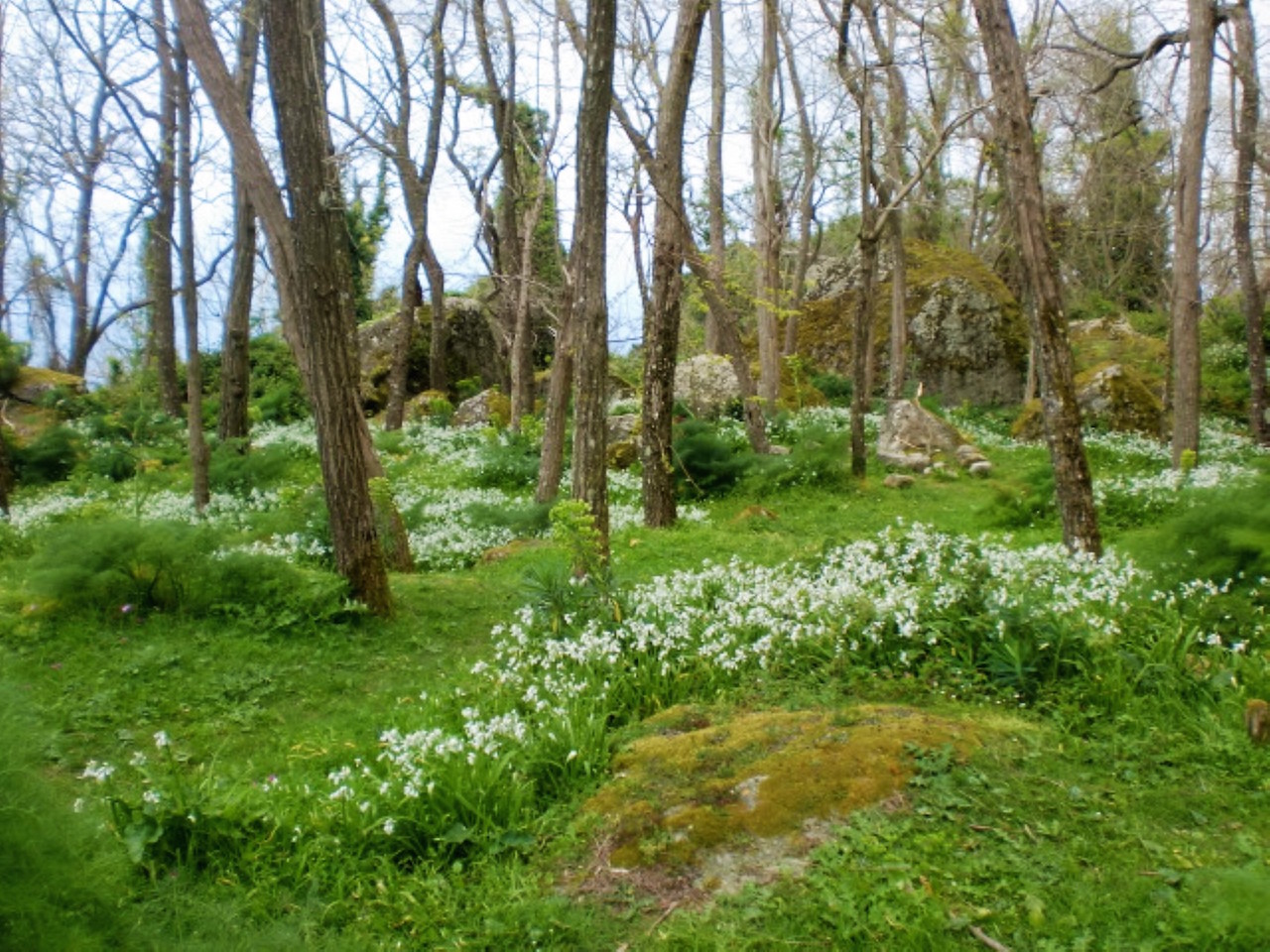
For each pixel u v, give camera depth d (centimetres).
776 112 2017
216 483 1533
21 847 301
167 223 1576
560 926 358
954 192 3722
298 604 758
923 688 559
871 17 1373
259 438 2127
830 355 2592
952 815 397
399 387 2320
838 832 388
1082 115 2039
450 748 449
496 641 755
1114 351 2678
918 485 1544
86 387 2672
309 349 759
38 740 366
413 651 737
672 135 1196
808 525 1268
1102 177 2100
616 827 410
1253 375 1888
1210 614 598
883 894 350
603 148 838
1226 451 1739
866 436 1903
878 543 841
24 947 292
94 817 371
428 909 377
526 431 1884
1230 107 1931
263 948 345
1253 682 513
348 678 673
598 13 820
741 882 371
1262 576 636
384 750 528
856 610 628
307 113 726
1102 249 2920
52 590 729
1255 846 376
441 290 2742
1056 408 825
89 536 757
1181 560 664
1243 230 1862
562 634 639
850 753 434
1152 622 588
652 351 1236
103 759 538
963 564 705
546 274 2838
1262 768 439
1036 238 833
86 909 319
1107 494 1273
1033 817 399
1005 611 583
